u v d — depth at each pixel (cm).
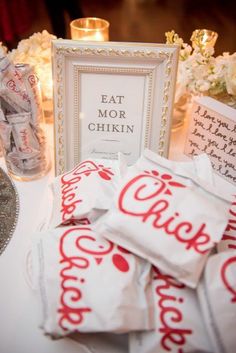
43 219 74
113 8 246
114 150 82
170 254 51
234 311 48
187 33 229
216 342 47
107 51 72
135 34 226
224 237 59
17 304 60
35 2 220
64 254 54
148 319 49
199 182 60
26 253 67
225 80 82
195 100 82
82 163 74
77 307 49
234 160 80
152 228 52
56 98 76
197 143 86
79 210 62
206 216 53
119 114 79
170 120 78
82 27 108
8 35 193
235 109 77
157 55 72
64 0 230
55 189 72
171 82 75
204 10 249
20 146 78
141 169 62
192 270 50
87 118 79
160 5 248
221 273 50
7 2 187
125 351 53
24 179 83
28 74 74
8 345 55
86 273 52
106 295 49
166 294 52
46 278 52
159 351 49
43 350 55
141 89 76
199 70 84
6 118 75
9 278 64
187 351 49
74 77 75
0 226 73
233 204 65
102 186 65
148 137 80
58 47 72
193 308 51
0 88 70
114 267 52
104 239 56
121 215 53
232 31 232
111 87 76
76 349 55
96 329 48
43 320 49
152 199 55
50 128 97
